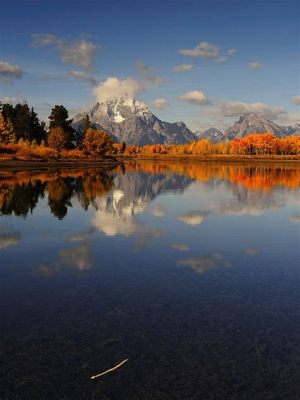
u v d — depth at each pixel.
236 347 9.20
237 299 12.05
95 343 9.33
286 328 10.13
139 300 11.95
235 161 170.38
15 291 12.66
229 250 18.02
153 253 17.36
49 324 10.30
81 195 39.28
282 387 7.74
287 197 39.19
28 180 55.38
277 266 15.54
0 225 23.47
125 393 7.55
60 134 120.44
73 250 17.77
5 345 9.25
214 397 7.44
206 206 32.44
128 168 104.38
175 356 8.80
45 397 7.43
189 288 12.99
